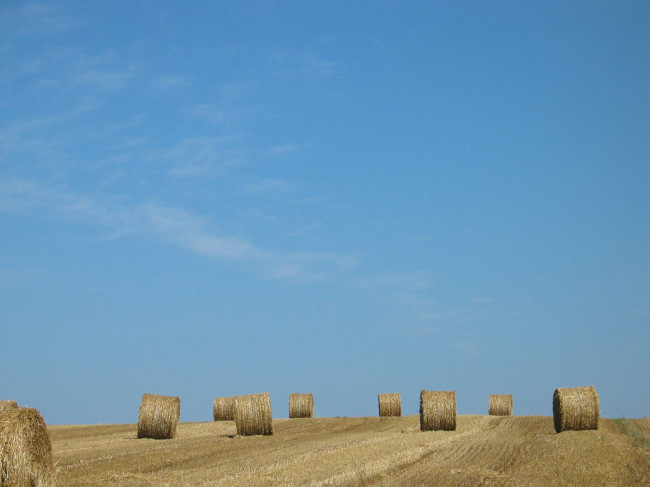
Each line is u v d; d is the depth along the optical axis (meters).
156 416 36.56
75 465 24.97
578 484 19.62
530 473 21.62
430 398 39.03
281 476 21.16
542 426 41.22
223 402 52.62
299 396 55.28
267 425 37.84
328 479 20.45
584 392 36.47
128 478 21.62
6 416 18.27
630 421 42.91
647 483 19.91
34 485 18.48
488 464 23.73
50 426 48.53
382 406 53.44
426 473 21.59
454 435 34.88
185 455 27.78
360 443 31.06
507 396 52.84
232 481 20.42
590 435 33.53
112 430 43.91
